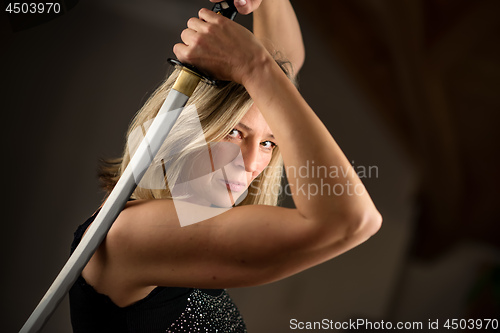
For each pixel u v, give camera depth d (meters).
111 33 1.84
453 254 2.02
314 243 0.46
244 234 0.47
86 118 1.83
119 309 0.58
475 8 1.79
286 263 0.48
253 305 1.98
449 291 2.02
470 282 2.02
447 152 1.96
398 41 1.87
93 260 0.55
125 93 1.84
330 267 2.03
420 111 1.96
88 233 0.51
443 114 1.95
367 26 1.86
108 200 0.51
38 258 1.79
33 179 1.81
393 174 2.03
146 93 1.83
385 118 1.98
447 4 1.80
